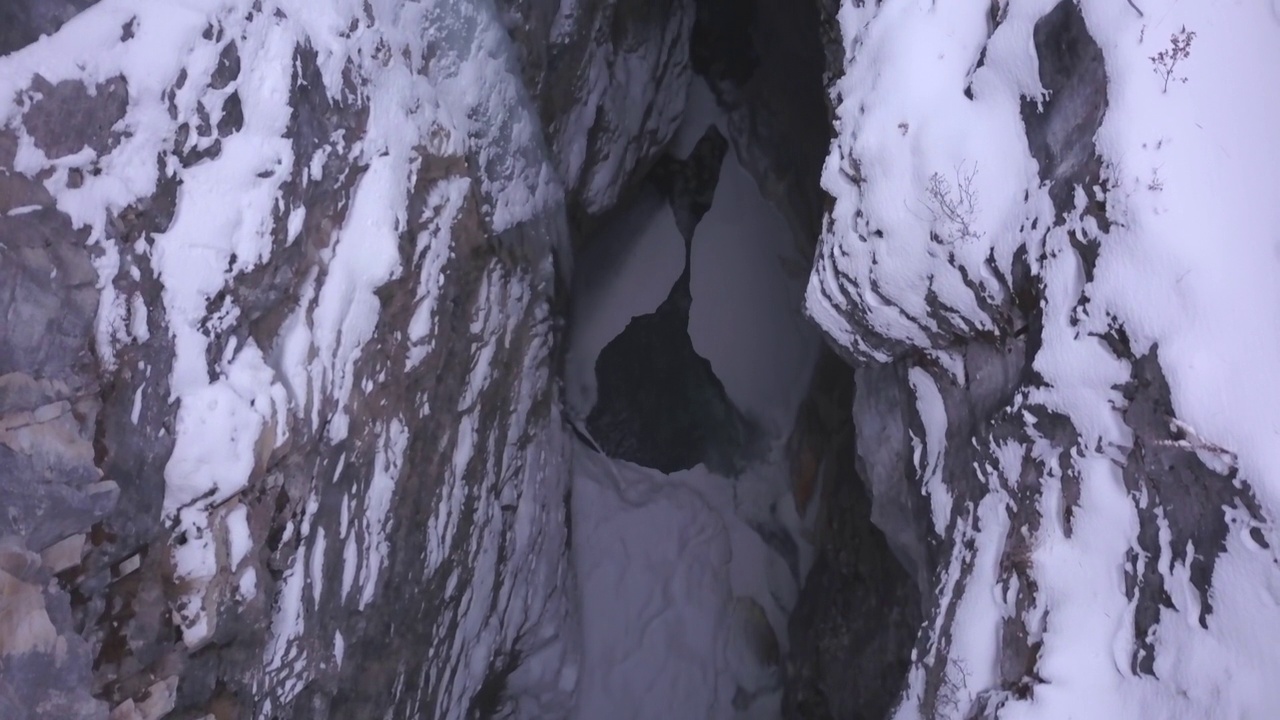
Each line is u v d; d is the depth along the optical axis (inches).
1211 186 120.2
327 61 178.9
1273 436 108.8
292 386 172.9
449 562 240.1
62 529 130.4
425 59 216.8
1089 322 131.3
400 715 227.5
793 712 314.7
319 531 185.9
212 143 156.5
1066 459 138.2
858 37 177.5
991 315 154.0
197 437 151.8
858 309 180.4
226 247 157.1
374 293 194.5
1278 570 107.3
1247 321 113.9
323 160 178.9
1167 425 120.2
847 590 296.8
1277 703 104.3
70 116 134.6
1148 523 124.8
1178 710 114.3
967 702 146.2
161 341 147.9
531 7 260.5
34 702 125.4
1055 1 140.9
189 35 150.7
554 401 318.0
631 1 326.0
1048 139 141.5
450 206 222.4
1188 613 116.6
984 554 155.4
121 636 142.3
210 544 155.3
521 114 265.6
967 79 155.6
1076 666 127.4
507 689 305.1
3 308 124.3
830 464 337.7
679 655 340.5
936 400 180.9
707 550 356.2
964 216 150.7
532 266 278.1
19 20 129.9
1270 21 123.8
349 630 201.0
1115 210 126.5
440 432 231.0
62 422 131.7
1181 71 125.3
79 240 135.6
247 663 169.0
